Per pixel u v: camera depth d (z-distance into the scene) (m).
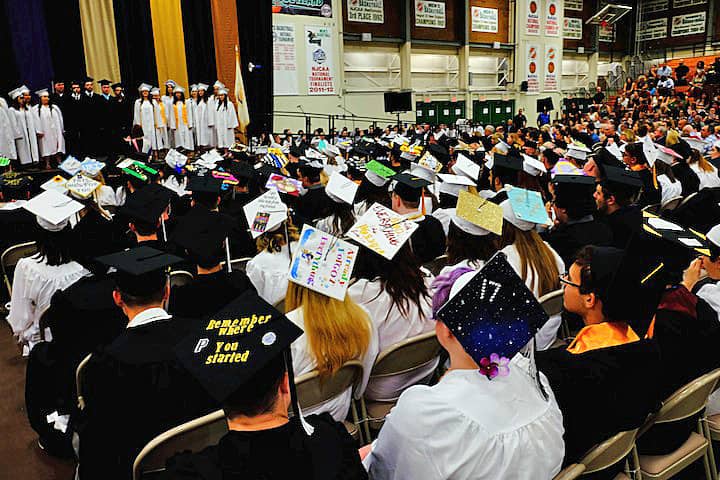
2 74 12.79
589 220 4.11
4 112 10.84
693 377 2.33
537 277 3.02
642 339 1.92
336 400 2.36
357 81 21.27
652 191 6.20
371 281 2.60
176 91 13.79
